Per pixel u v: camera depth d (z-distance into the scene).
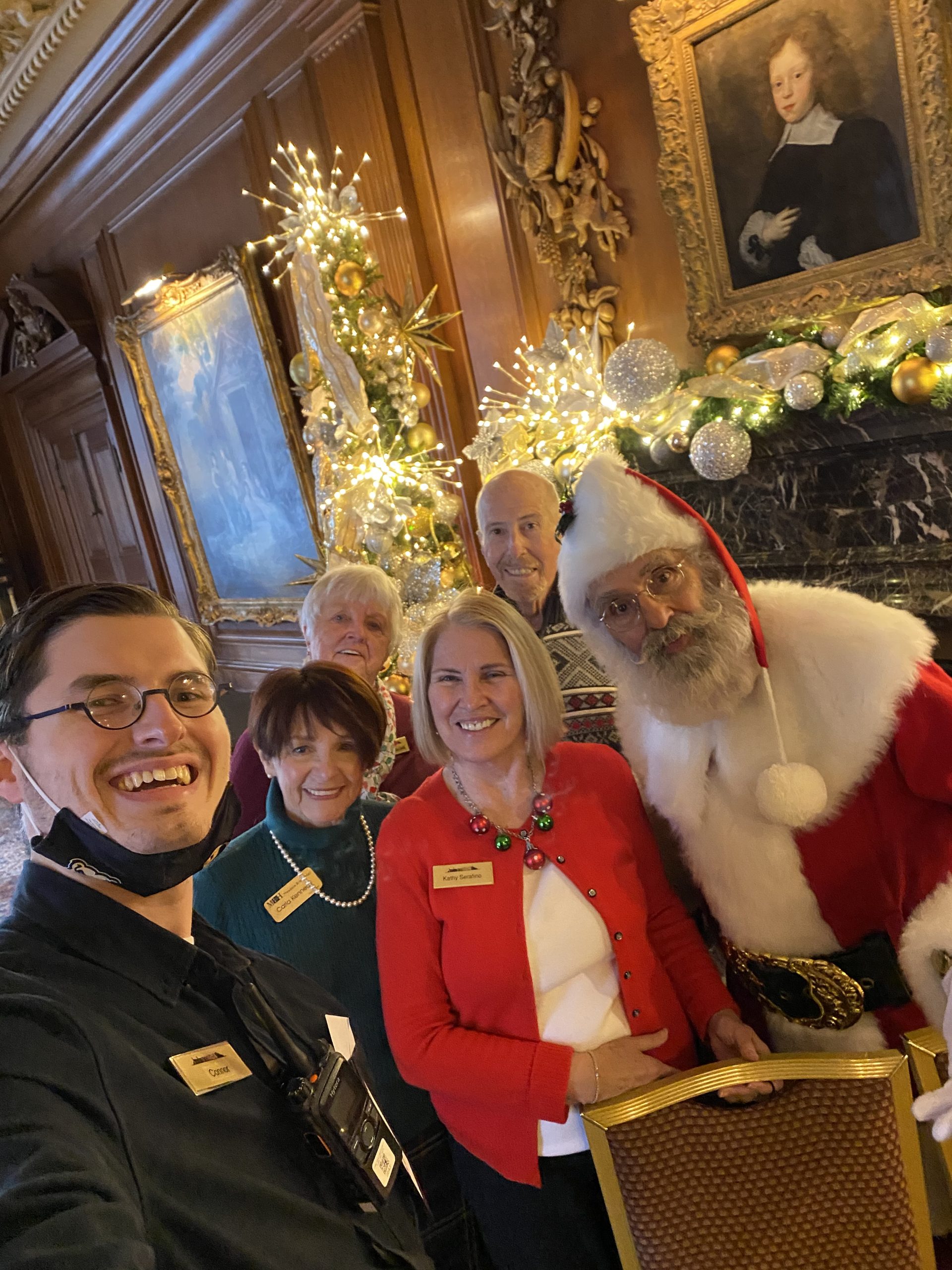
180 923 1.01
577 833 1.56
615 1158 1.37
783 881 1.59
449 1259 1.79
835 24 2.73
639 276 3.66
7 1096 0.74
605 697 2.09
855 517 3.00
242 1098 0.91
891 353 2.51
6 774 0.96
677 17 3.10
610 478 1.64
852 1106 1.37
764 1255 1.35
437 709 1.55
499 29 3.79
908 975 1.53
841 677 1.56
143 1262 0.65
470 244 4.30
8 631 0.94
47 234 7.82
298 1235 0.87
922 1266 1.36
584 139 3.62
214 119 5.64
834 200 2.87
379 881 1.58
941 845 1.57
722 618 1.58
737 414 2.97
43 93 6.12
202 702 0.97
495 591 2.70
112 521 8.62
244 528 6.76
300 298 3.57
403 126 4.42
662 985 1.58
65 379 8.34
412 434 3.68
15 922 0.90
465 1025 1.53
